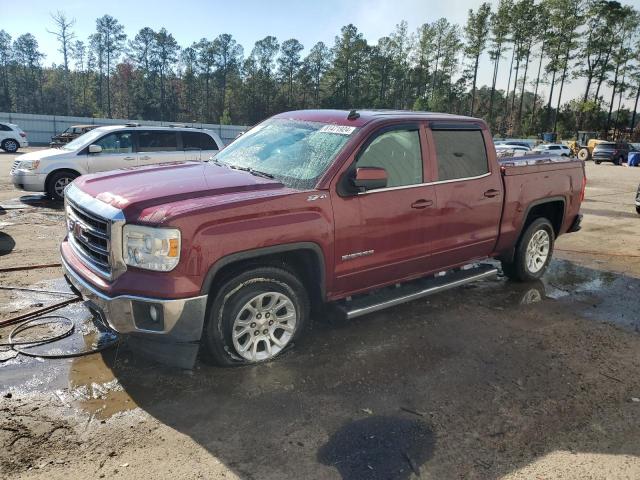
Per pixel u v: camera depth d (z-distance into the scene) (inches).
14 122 1672.0
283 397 135.9
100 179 159.6
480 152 200.8
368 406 133.6
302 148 168.6
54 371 144.1
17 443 112.3
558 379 153.3
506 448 118.4
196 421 123.6
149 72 3959.2
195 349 134.3
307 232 145.5
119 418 123.5
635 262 299.7
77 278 141.6
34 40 3976.4
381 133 166.4
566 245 344.5
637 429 128.6
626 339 185.8
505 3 3031.5
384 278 174.2
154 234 124.0
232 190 143.5
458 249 195.3
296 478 105.2
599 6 2822.3
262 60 3998.5
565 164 244.5
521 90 3233.3
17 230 319.6
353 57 3671.3
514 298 226.8
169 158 461.1
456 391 143.6
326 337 176.4
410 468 109.8
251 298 143.1
